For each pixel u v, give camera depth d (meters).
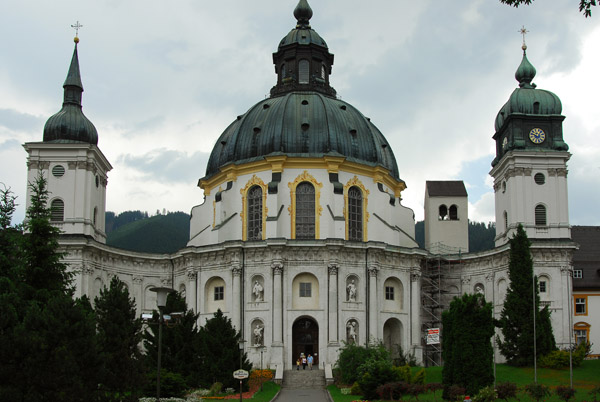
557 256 82.69
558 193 84.94
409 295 84.12
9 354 35.19
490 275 86.88
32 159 82.75
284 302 78.12
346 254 80.06
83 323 37.31
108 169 90.31
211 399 57.09
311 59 98.81
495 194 92.50
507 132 88.25
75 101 86.56
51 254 52.28
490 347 54.44
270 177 84.69
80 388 35.81
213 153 94.56
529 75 90.25
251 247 79.25
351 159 86.81
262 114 89.75
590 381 66.88
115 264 85.44
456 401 52.09
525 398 54.47
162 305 38.12
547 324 75.81
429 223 101.06
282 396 63.19
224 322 64.88
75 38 88.19
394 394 57.19
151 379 54.66
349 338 78.44
